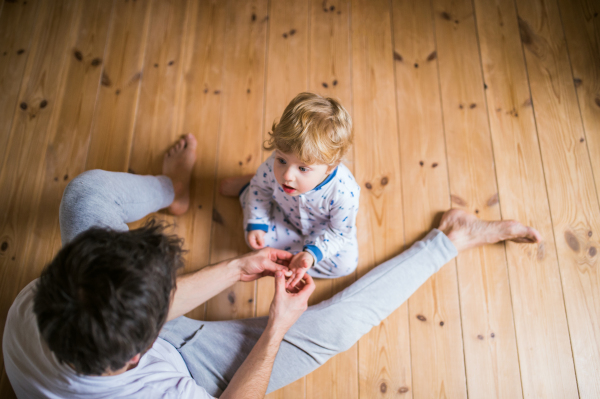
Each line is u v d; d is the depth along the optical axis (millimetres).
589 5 1535
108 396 614
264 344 903
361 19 1556
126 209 1004
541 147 1415
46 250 1276
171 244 598
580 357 1201
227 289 1264
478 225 1257
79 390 595
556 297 1258
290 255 1054
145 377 673
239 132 1438
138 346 526
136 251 530
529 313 1244
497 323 1236
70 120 1426
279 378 994
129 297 491
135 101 1462
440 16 1558
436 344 1216
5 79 1461
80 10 1551
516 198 1362
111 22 1548
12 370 634
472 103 1470
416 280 1146
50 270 514
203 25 1552
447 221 1293
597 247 1303
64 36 1525
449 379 1185
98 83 1476
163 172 1353
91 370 535
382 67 1511
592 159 1396
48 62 1491
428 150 1418
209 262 1302
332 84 1489
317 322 1029
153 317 526
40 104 1437
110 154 1398
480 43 1537
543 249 1303
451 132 1437
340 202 988
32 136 1396
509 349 1211
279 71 1506
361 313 1063
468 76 1502
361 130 1436
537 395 1171
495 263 1291
